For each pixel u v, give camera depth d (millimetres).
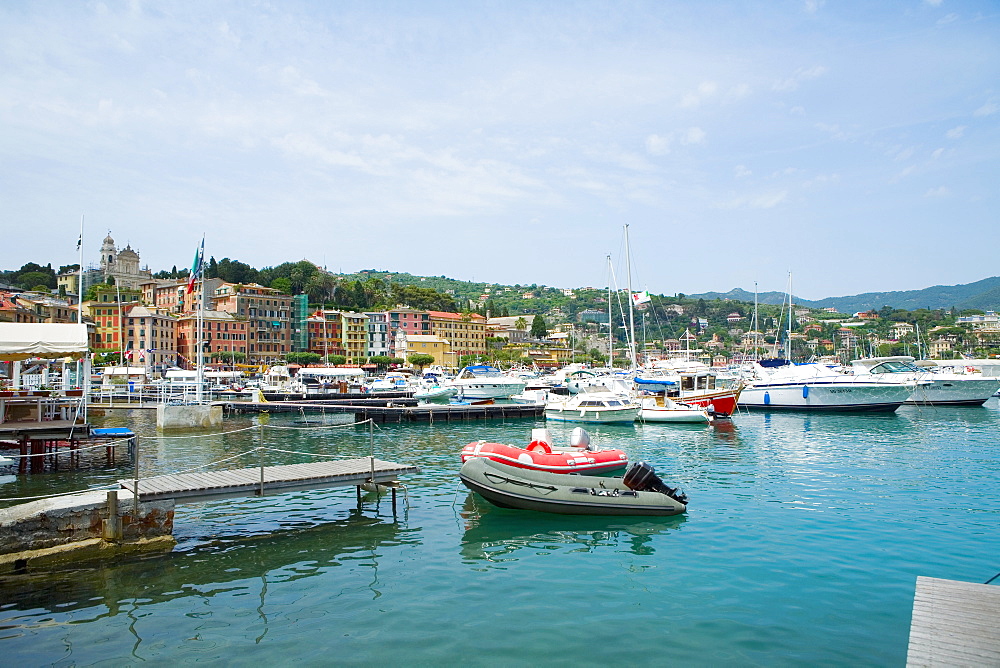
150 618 11664
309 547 15891
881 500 20750
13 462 25078
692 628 11266
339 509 19672
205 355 123375
